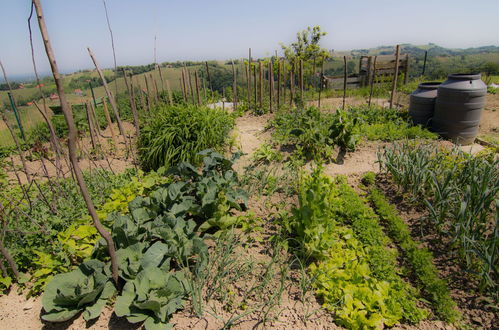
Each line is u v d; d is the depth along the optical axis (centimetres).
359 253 346
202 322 279
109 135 902
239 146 706
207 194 386
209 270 326
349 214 411
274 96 1078
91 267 307
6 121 513
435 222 365
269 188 496
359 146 649
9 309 300
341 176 523
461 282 312
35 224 374
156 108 962
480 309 284
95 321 285
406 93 1198
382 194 468
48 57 206
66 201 457
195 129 636
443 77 1373
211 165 441
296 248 360
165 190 417
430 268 320
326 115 789
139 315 270
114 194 458
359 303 280
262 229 398
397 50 799
